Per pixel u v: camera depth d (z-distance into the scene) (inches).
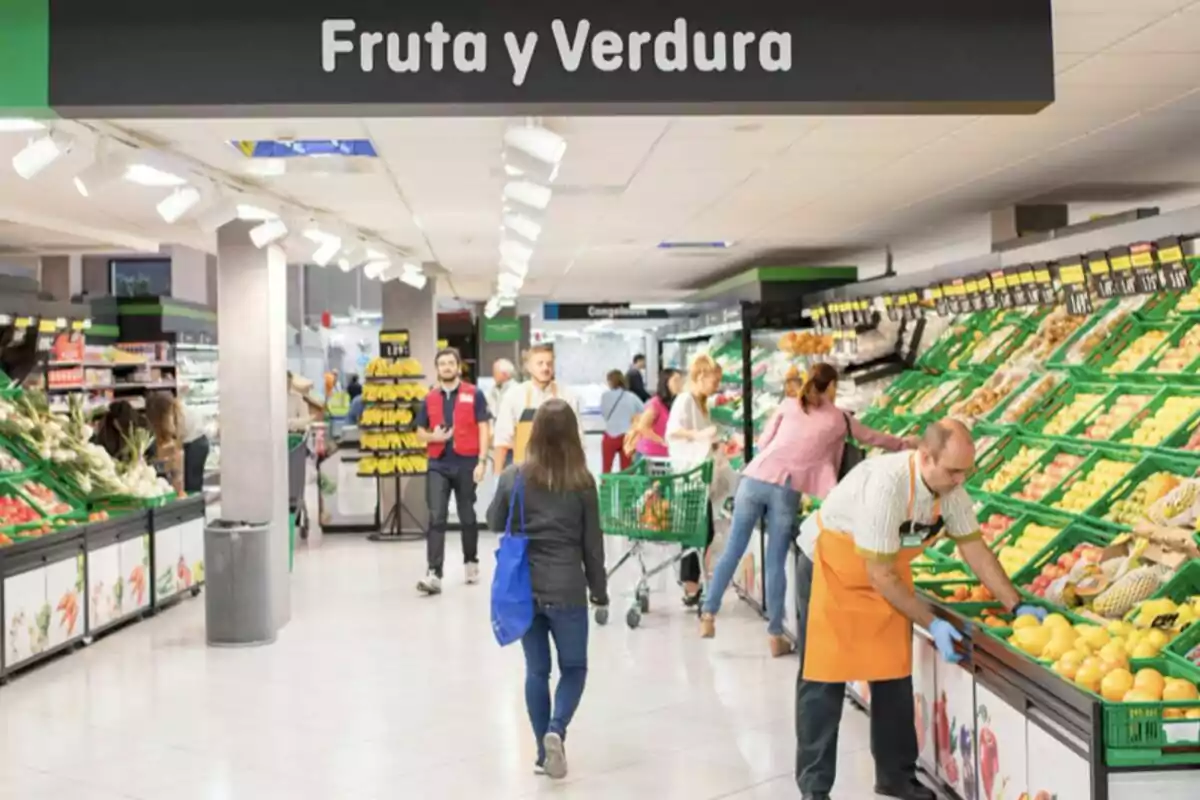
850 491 186.9
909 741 194.7
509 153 235.6
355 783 212.2
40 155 209.8
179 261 873.5
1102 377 266.5
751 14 136.3
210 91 135.8
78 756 228.8
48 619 299.1
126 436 384.2
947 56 137.1
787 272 506.9
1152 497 208.2
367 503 562.3
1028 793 159.9
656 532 339.9
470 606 376.2
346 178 299.4
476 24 135.6
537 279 659.4
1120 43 187.0
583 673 214.8
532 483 211.2
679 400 353.7
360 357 1115.3
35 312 489.4
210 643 323.6
